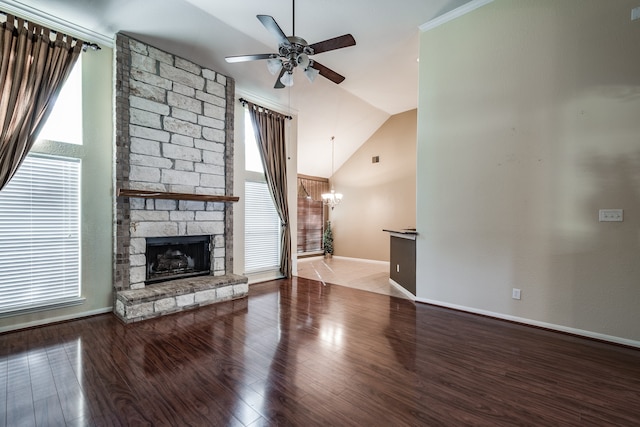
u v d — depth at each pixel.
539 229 3.42
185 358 2.64
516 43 3.57
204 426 1.79
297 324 3.50
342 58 5.07
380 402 2.03
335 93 6.35
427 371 2.45
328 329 3.35
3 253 3.12
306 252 9.09
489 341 3.05
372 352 2.79
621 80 2.97
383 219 8.37
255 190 5.70
